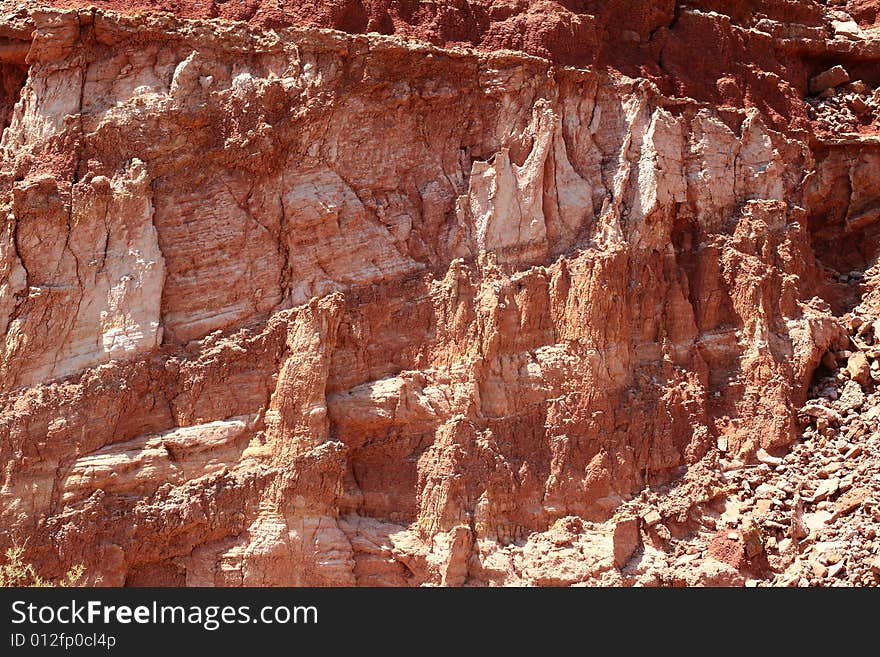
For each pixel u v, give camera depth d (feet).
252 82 37.65
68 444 33.71
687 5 46.85
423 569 35.40
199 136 37.06
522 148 40.22
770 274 42.83
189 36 37.55
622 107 42.42
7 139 36.45
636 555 36.81
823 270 46.57
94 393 34.17
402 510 36.37
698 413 40.24
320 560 34.50
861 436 40.37
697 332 41.83
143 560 33.88
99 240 35.47
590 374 38.73
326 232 37.60
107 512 33.63
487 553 35.73
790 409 41.01
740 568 36.68
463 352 37.78
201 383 35.29
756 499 38.75
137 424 34.68
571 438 38.06
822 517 38.11
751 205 43.70
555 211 40.32
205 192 36.94
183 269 36.24
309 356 35.86
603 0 43.70
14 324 34.35
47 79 36.65
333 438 36.14
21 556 32.63
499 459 36.88
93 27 36.96
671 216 42.32
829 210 48.49
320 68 38.40
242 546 34.32
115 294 35.12
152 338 35.09
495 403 37.55
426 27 40.42
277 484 34.81
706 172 43.27
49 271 35.04
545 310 39.06
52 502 33.27
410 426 36.88
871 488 38.22
